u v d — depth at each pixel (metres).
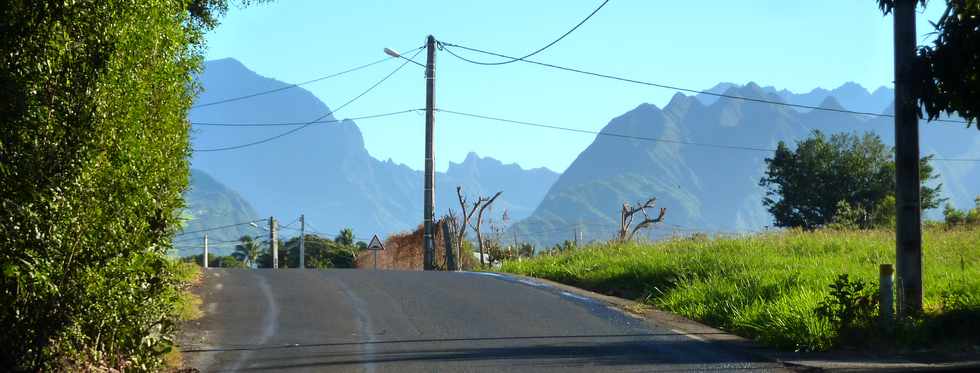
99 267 6.77
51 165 6.18
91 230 6.62
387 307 12.88
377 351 9.57
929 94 9.59
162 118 7.68
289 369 8.60
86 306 6.79
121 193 6.89
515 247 31.34
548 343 10.21
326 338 10.36
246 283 15.65
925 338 9.80
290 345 9.88
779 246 18.41
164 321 7.85
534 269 19.17
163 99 7.69
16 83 5.93
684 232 24.00
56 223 6.30
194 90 9.10
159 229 7.49
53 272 6.38
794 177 52.38
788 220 52.84
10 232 6.01
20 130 6.04
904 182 10.24
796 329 10.06
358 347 9.80
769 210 54.28
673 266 15.59
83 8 6.34
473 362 9.03
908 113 10.09
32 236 6.14
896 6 9.98
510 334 10.78
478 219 30.20
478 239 29.97
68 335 6.78
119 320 7.23
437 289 15.08
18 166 6.00
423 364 8.90
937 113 9.72
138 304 7.38
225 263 78.19
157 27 7.18
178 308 11.41
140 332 7.48
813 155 52.25
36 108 6.08
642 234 23.88
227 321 11.45
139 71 7.03
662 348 9.97
